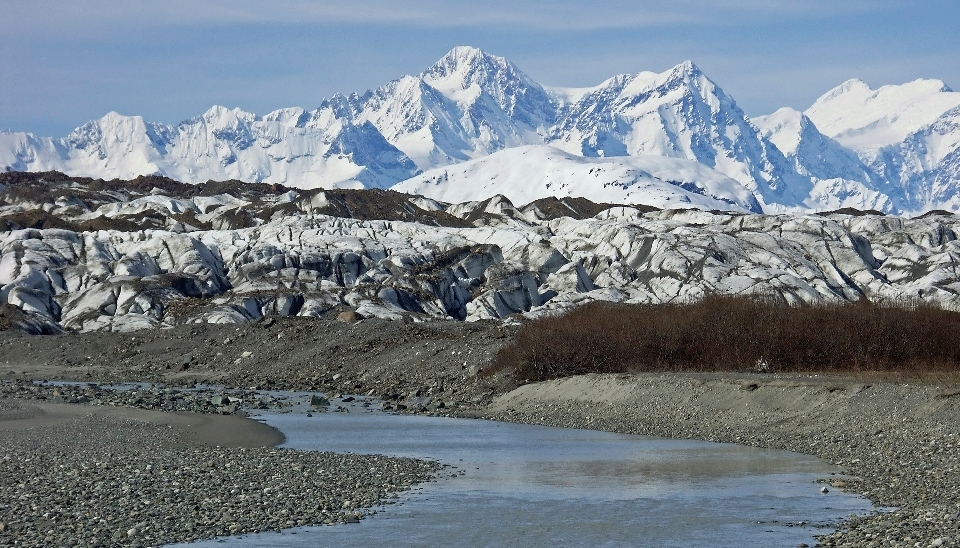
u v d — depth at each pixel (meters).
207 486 31.75
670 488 32.84
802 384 48.84
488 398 61.06
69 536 24.75
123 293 117.56
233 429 47.78
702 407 50.31
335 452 40.94
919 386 46.16
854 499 30.42
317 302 116.69
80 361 87.75
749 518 28.16
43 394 62.78
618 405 53.59
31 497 29.20
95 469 34.41
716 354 61.31
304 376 75.06
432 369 70.50
